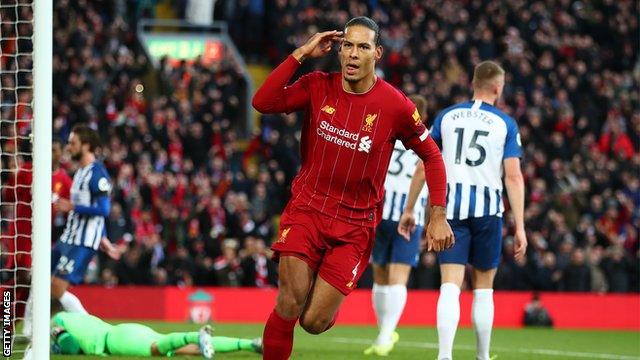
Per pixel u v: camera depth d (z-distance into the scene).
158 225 27.42
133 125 29.80
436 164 9.91
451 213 12.32
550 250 28.89
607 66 39.12
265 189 29.03
